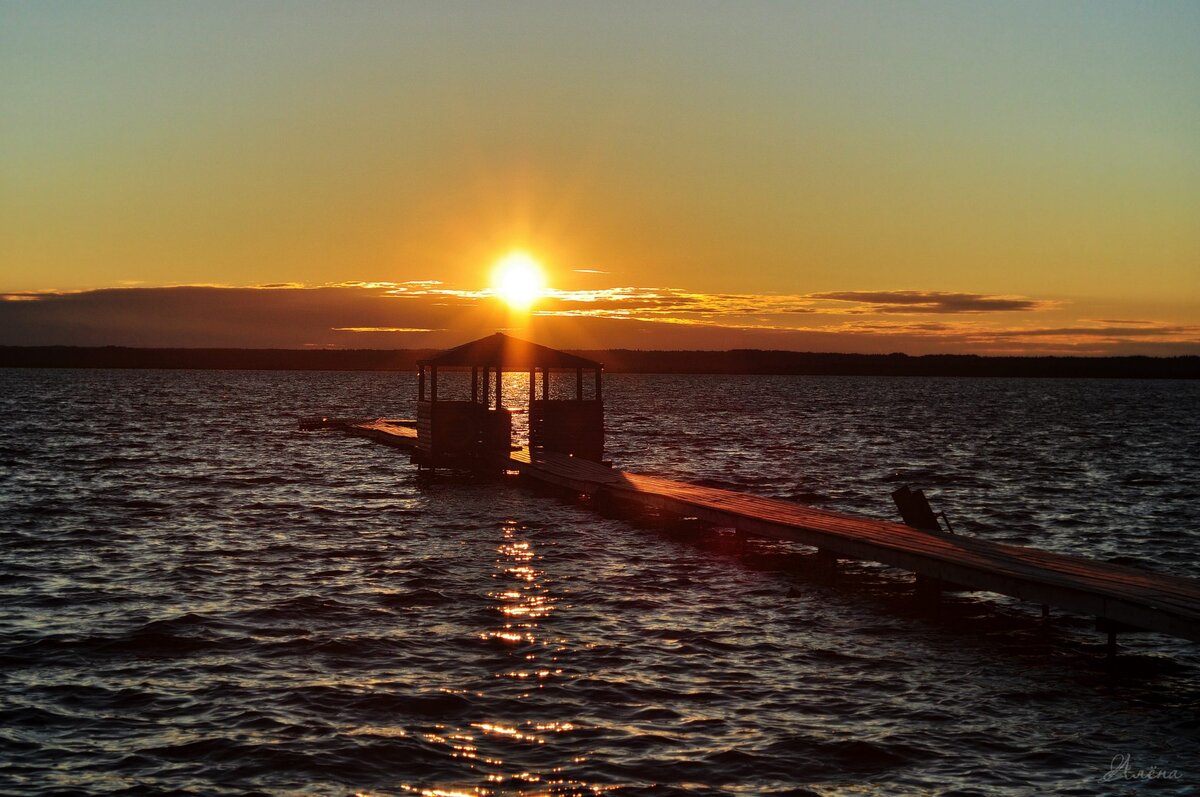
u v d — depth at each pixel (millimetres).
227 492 36188
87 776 11195
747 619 18094
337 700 13594
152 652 15742
